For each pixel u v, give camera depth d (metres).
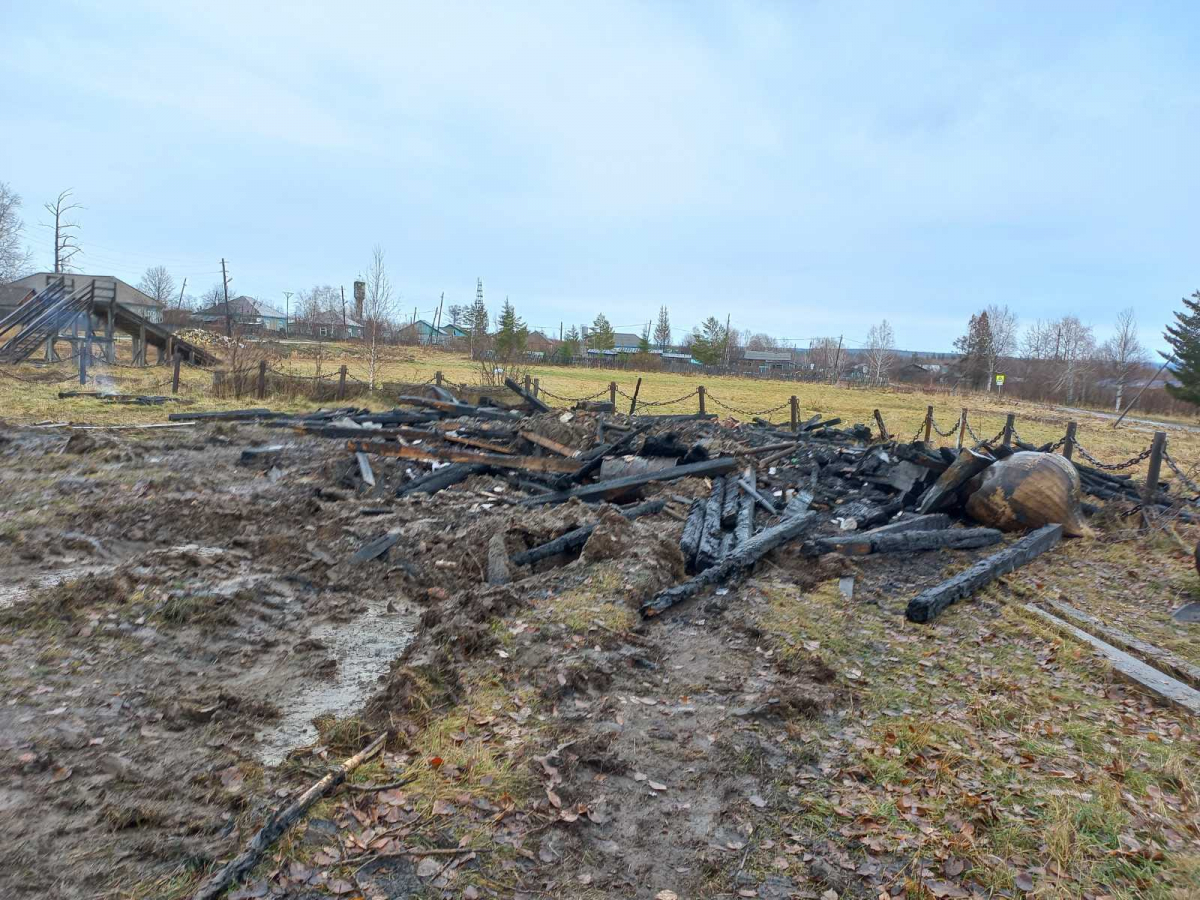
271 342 45.03
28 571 7.57
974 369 67.50
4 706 4.84
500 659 5.95
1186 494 13.41
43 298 28.48
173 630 6.36
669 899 3.58
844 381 67.56
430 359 52.41
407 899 3.45
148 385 25.34
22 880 3.35
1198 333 48.81
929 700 5.68
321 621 6.99
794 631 6.93
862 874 3.76
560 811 4.15
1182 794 4.47
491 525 9.95
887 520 11.37
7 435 13.75
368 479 12.66
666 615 7.47
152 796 4.02
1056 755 4.89
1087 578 8.95
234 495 11.23
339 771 4.27
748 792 4.44
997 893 3.62
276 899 3.39
